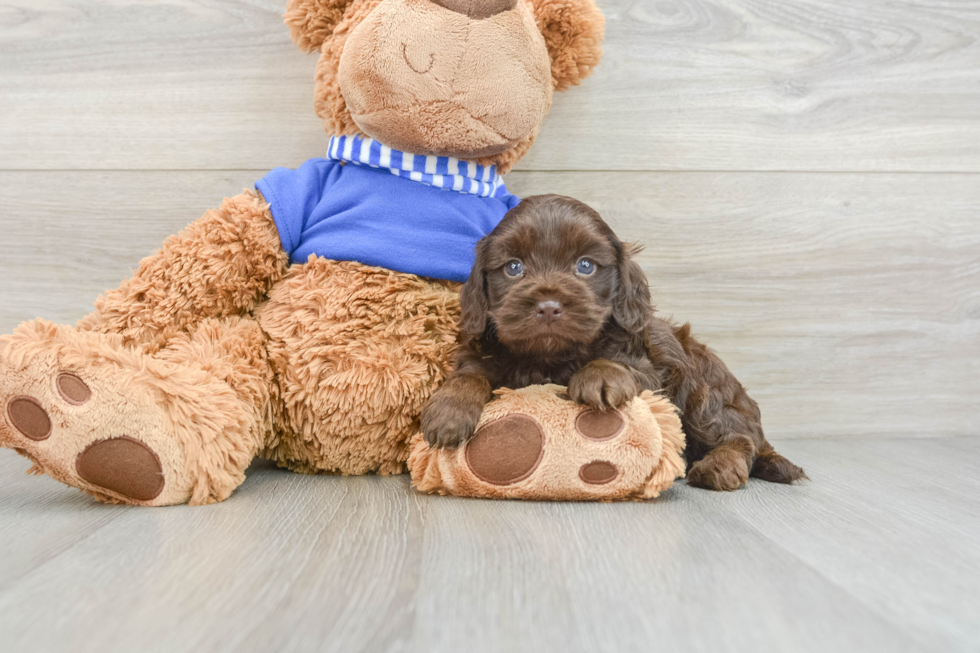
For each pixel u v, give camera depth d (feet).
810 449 2.54
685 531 1.67
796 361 2.68
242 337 2.01
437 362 2.06
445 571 1.45
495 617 1.30
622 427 1.84
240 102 2.55
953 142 2.66
